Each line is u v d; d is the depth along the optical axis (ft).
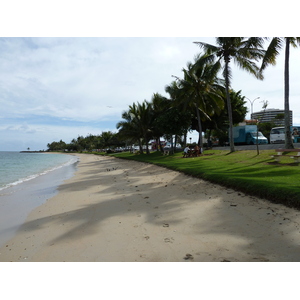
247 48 71.15
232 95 126.82
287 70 57.93
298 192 20.47
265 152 63.46
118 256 14.03
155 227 18.53
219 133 141.38
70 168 94.63
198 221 19.20
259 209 20.33
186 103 95.76
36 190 42.01
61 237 17.84
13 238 18.58
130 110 137.08
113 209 24.63
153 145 216.95
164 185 36.01
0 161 168.76
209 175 35.24
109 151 263.08
